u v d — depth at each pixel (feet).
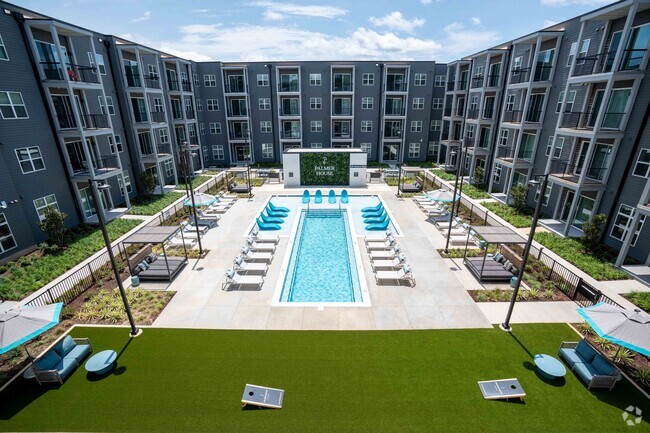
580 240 60.70
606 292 47.37
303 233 72.90
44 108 65.46
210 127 142.20
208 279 51.60
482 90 100.01
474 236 66.54
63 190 70.03
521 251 59.26
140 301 45.65
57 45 62.59
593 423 28.37
